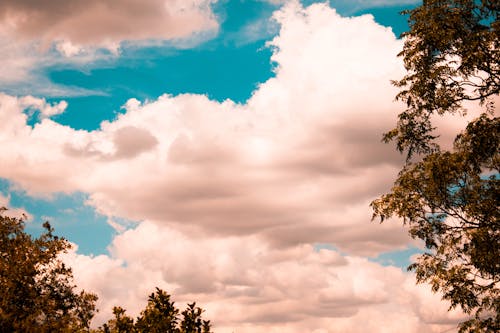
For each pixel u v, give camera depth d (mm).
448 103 19844
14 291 15688
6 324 14461
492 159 19141
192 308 12914
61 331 15250
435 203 19734
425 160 20062
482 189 19531
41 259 16641
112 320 12805
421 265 19156
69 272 17266
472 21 20266
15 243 16656
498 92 19812
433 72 19406
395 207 19656
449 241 18812
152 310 12797
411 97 20203
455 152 19484
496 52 19281
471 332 17750
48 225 17344
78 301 17016
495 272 18094
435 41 19656
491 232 18656
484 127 18750
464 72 19609
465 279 18078
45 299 15945
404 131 20719
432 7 20188
